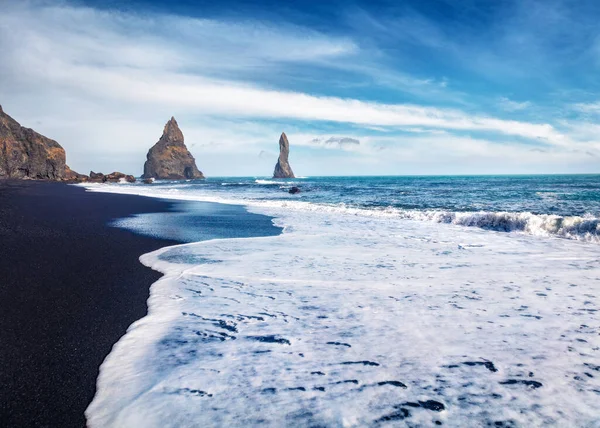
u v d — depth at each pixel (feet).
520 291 14.97
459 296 14.37
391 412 7.00
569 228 30.17
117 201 72.74
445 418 6.81
